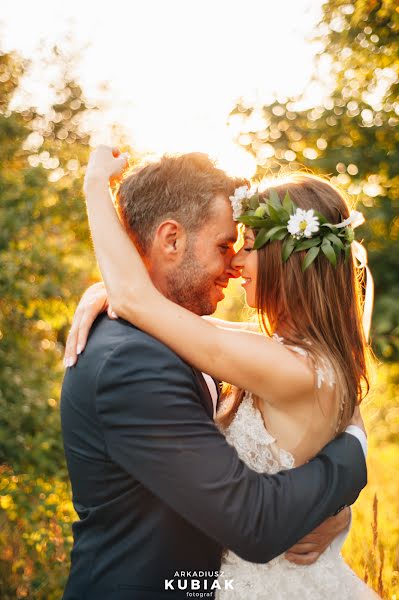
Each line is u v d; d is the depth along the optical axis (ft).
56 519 13.64
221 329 5.65
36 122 22.18
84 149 19.35
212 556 5.71
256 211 6.04
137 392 5.21
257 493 5.19
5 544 13.51
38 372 17.10
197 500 5.11
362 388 6.78
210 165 6.08
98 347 5.55
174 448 5.14
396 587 8.86
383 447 22.91
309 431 5.87
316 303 6.10
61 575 13.07
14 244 15.94
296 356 5.80
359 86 15.46
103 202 5.95
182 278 5.99
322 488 5.42
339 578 6.31
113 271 5.64
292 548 6.06
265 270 6.19
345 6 13.39
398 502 15.03
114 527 5.49
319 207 6.25
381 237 19.99
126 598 5.34
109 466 5.42
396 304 19.22
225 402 6.68
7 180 16.21
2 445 14.96
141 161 6.31
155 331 5.46
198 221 5.91
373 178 19.77
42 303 16.49
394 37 12.48
